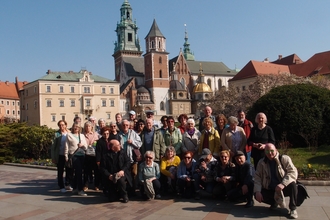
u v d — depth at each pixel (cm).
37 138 2169
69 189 1214
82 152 1125
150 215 843
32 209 923
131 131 1124
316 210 843
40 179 1480
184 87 10825
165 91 10238
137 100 9838
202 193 1081
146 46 10606
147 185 991
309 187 1120
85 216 846
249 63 9081
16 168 1936
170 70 11250
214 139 1066
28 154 2295
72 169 1185
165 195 1071
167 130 1126
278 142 1995
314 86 2094
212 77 11675
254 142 1002
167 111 10188
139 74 10725
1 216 856
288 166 833
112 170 1004
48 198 1061
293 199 798
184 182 1010
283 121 1959
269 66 8975
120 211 888
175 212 865
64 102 8419
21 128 2341
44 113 8181
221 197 1002
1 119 7956
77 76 8762
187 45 13550
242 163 945
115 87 9056
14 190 1212
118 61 11800
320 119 1933
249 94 5166
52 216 850
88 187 1254
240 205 929
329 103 1959
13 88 11919
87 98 8656
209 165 1014
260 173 864
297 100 1969
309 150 1803
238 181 956
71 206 952
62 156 1159
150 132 1136
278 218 795
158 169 1043
